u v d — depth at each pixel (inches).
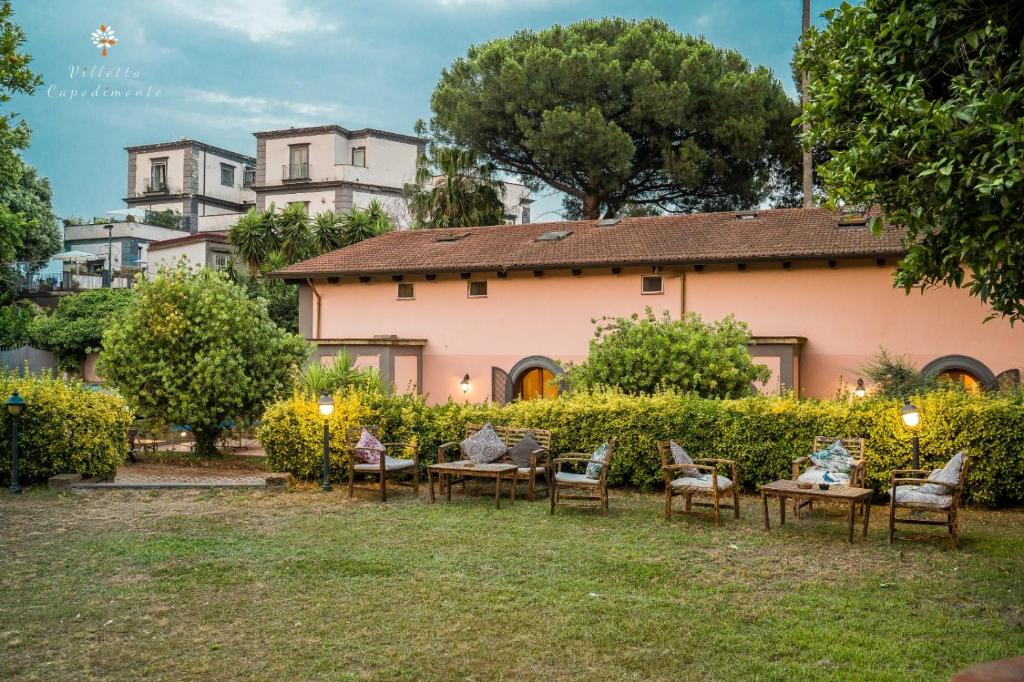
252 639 234.8
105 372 635.5
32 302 1512.1
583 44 1245.7
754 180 1250.6
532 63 1189.1
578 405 491.8
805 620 250.7
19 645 229.9
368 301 922.1
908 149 308.7
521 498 460.1
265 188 1819.6
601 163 1179.3
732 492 408.8
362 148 1814.7
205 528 376.8
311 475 510.0
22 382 499.2
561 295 845.2
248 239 1254.9
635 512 419.8
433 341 892.0
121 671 212.5
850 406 454.3
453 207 1305.4
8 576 295.7
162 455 686.5
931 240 327.6
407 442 507.2
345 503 443.2
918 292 728.3
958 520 391.9
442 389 886.4
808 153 1055.0
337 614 255.6
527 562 318.0
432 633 239.1
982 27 313.7
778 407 457.4
